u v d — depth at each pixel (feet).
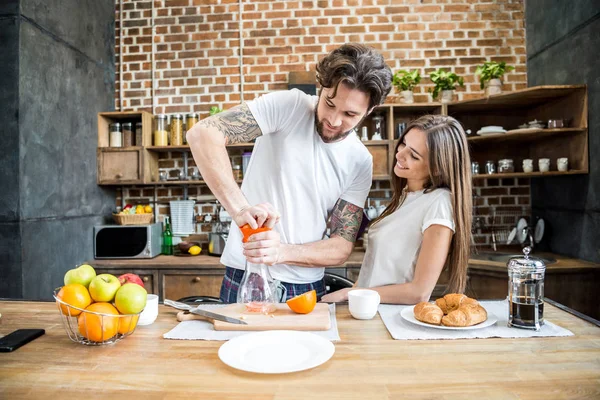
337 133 4.60
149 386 2.52
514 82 11.54
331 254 5.08
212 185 4.32
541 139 10.48
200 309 3.90
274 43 11.93
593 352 2.97
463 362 2.82
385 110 10.98
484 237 11.40
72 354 3.02
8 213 8.29
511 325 3.51
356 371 2.70
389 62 11.71
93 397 2.39
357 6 11.78
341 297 4.64
